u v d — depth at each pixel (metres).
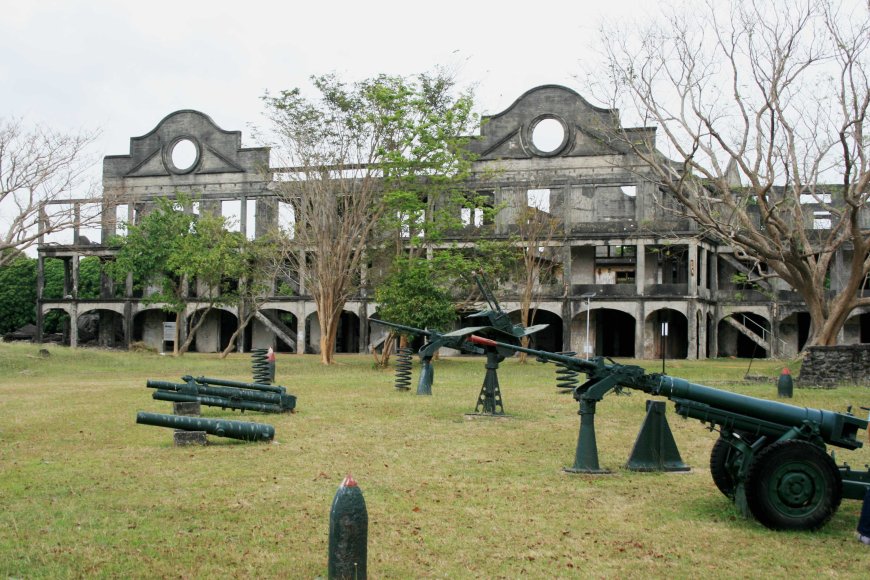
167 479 11.58
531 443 15.00
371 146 40.69
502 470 12.43
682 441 15.33
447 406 20.69
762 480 9.14
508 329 18.86
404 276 38.44
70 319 64.69
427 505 10.28
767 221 31.56
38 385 27.05
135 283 63.66
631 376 11.60
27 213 41.16
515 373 35.03
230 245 47.50
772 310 53.19
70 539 8.69
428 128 41.22
